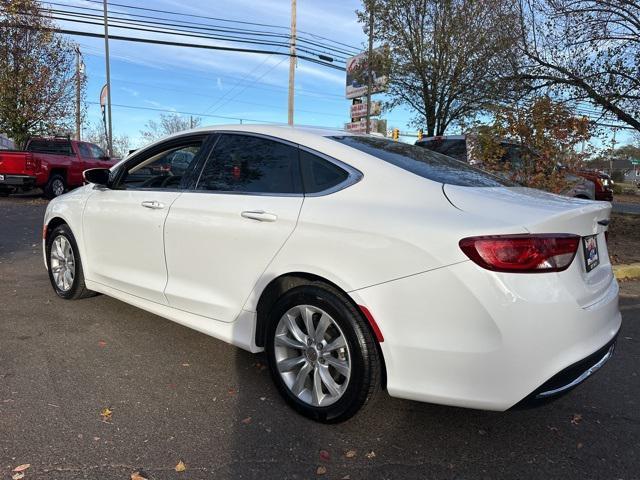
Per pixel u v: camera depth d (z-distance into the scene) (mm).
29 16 18266
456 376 2559
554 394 2537
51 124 19656
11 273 6184
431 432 3008
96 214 4469
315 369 3029
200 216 3553
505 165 8266
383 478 2574
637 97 10789
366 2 15844
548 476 2629
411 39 15688
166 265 3818
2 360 3693
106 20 19734
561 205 2854
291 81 23734
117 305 5047
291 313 3115
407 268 2635
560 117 8102
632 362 4168
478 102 14680
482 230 2512
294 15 22844
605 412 3324
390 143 3658
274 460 2678
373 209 2846
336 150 3195
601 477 2633
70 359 3775
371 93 19734
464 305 2500
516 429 3080
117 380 3484
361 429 3006
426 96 16156
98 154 18641
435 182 2916
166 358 3883
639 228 12086
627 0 10266
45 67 18938
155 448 2732
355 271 2783
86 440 2766
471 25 14773
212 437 2861
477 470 2664
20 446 2676
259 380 3584
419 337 2617
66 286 5059
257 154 3490
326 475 2576
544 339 2461
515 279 2455
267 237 3160
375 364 2801
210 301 3508
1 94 18219
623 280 7133
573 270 2652
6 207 13617
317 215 2986
